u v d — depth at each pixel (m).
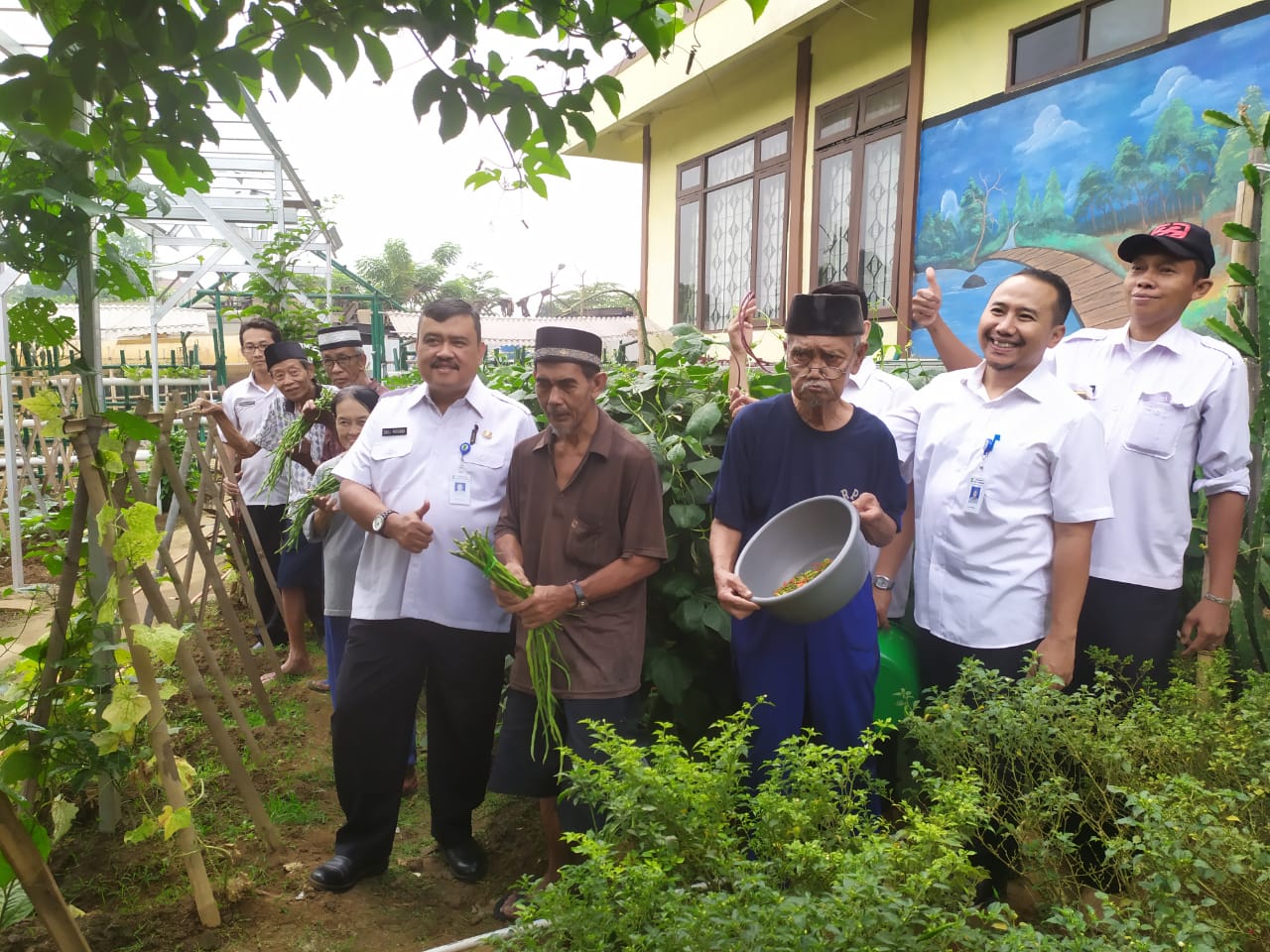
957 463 2.90
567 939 1.89
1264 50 4.96
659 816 2.03
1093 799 2.35
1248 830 1.88
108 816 3.35
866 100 7.87
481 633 3.09
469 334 3.05
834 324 2.51
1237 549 3.00
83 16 1.74
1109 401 3.14
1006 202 6.58
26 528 3.24
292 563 5.08
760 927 1.62
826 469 2.72
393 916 2.96
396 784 3.12
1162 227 3.06
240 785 3.24
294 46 1.93
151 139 1.99
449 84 1.98
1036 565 2.77
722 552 2.79
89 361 2.86
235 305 13.90
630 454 2.77
